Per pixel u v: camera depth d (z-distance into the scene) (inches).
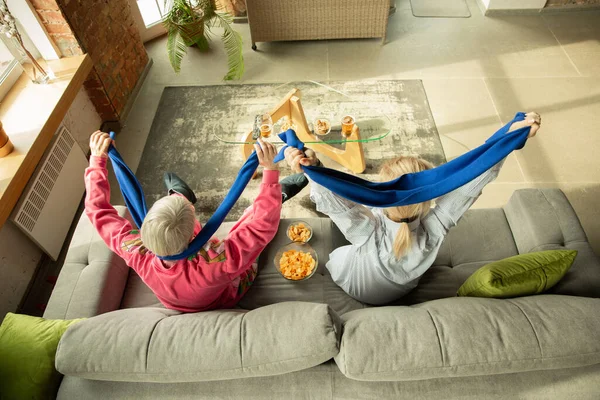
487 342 42.0
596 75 122.8
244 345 43.6
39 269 88.4
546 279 52.4
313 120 92.7
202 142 111.3
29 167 77.8
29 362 49.6
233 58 121.9
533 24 141.2
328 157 105.3
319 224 73.9
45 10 87.7
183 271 48.8
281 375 46.6
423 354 41.7
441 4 150.6
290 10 126.3
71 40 93.8
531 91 119.3
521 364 41.6
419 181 46.5
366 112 93.9
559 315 43.9
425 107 116.2
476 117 113.3
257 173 102.9
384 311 47.8
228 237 50.6
